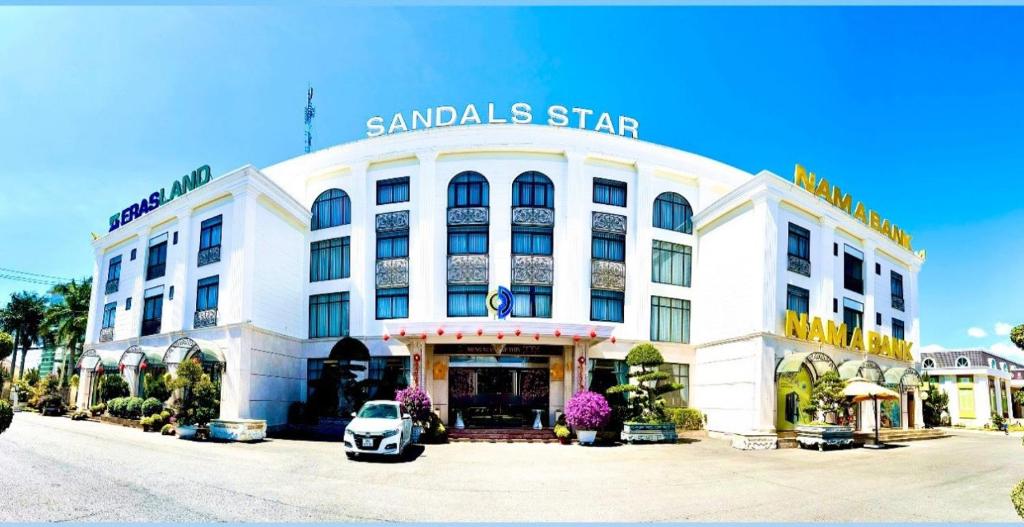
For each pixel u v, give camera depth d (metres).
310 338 27.66
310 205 28.97
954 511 11.02
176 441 20.42
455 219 26.42
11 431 22.20
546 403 25.27
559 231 26.44
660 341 27.16
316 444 20.47
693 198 28.89
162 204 29.52
